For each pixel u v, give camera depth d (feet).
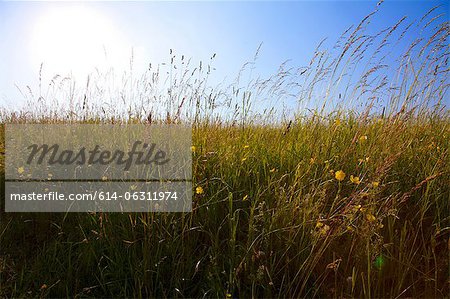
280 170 9.21
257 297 6.47
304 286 6.65
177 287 6.77
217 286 6.44
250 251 6.83
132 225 7.49
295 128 12.21
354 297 6.31
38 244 8.13
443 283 6.56
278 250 7.09
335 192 8.39
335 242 7.06
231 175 8.97
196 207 7.67
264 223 7.25
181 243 7.45
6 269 7.43
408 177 9.02
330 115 11.71
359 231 6.79
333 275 6.86
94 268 7.30
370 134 10.62
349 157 9.50
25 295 6.68
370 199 7.07
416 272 6.69
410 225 7.11
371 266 6.37
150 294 6.46
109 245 7.48
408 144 9.70
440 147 10.23
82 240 7.64
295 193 7.86
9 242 8.20
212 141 10.63
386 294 6.32
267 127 13.33
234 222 7.25
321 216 7.30
